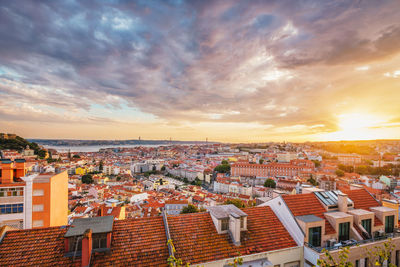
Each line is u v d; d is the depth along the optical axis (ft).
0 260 67.92
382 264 96.12
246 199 417.90
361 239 98.58
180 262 57.00
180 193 488.44
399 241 102.12
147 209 354.33
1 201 144.77
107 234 75.82
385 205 123.75
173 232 87.20
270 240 93.56
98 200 415.03
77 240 72.38
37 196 150.82
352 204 116.37
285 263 89.40
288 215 102.12
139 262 73.46
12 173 151.74
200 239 86.89
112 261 72.13
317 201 114.42
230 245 87.40
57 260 69.87
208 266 77.36
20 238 75.20
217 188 626.23
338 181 524.52
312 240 94.63
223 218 91.71
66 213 195.11
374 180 547.49
